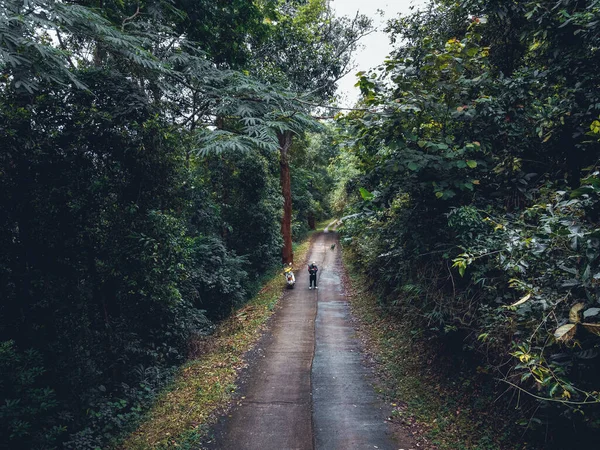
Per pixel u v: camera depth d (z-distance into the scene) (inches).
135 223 327.0
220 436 264.2
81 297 310.8
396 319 465.1
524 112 258.7
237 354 423.2
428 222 284.7
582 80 236.1
